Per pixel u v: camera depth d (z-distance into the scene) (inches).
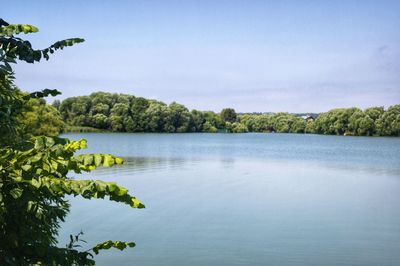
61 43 191.3
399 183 1536.7
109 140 3833.7
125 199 141.0
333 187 1416.1
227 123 6963.6
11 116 210.5
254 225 864.3
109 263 620.7
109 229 800.9
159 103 5565.9
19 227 190.1
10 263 173.2
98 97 4943.4
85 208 966.4
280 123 7150.6
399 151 3257.9
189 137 4977.9
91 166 149.3
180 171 1779.0
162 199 1130.0
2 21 178.2
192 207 1029.2
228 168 1947.6
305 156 2787.9
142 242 725.3
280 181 1549.0
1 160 145.9
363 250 709.3
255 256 664.4
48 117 1121.4
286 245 730.2
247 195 1221.7
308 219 927.0
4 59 175.9
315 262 644.1
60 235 742.5
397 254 688.4
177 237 762.2
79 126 4788.4
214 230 816.9
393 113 5177.2
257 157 2645.2
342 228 852.6
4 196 155.4
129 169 1800.0
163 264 619.8
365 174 1824.6
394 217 952.3
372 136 5418.3
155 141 3900.1
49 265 186.5
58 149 141.6
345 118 5644.7
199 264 627.5
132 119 5064.0
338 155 2881.4
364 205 1101.1
